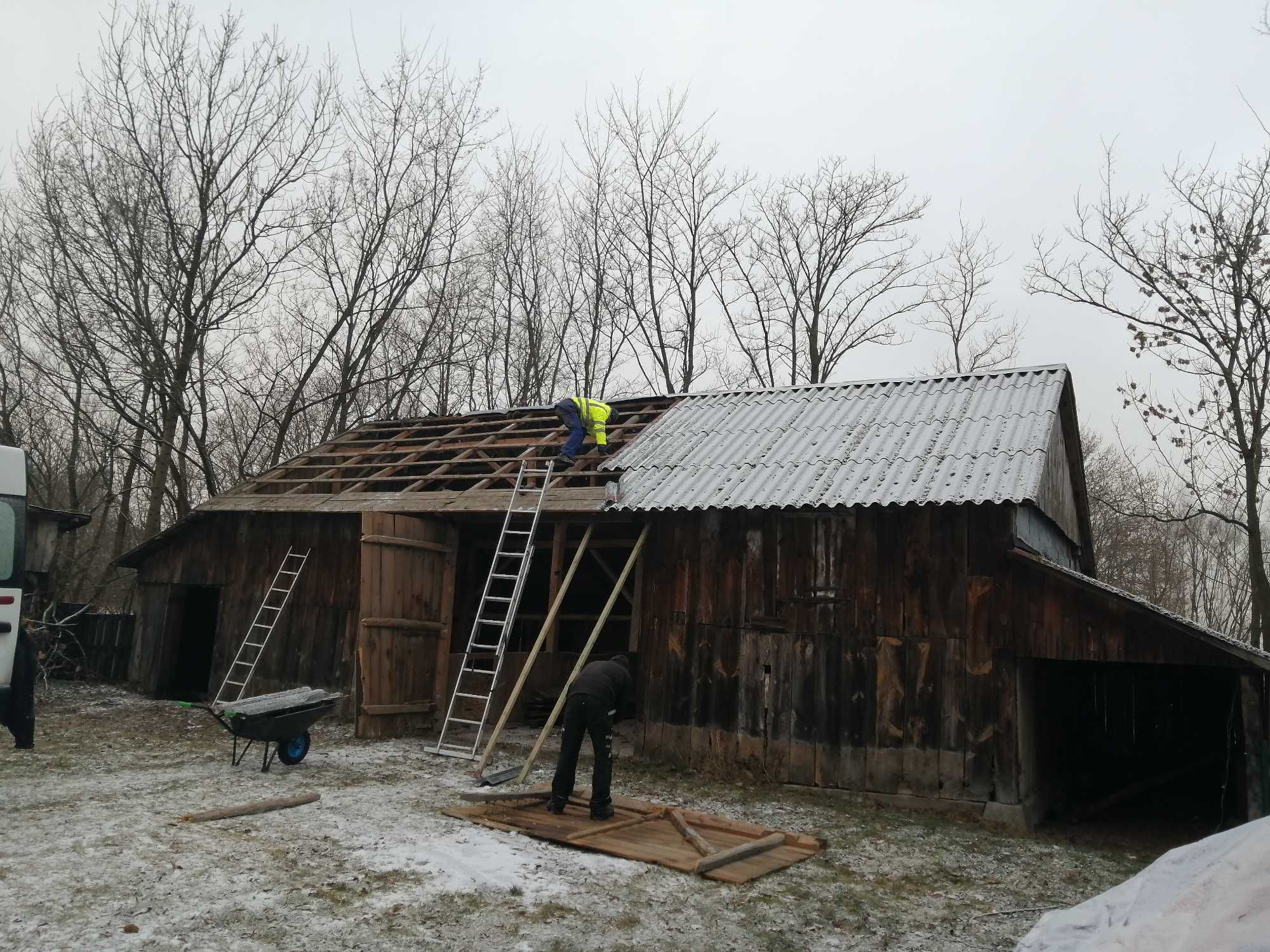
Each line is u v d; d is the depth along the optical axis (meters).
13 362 20.73
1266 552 23.50
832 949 5.29
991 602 9.05
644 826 7.62
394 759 9.98
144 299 19.59
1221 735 12.87
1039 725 9.77
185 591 15.11
